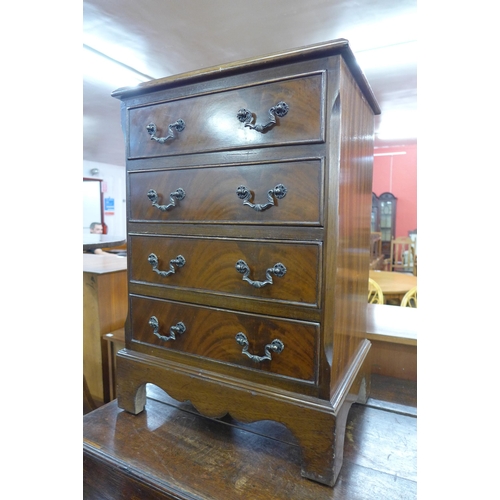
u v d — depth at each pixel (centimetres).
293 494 67
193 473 73
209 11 145
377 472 73
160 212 88
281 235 71
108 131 371
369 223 100
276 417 72
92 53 187
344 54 65
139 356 93
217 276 80
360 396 100
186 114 81
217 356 81
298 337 71
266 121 71
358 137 81
